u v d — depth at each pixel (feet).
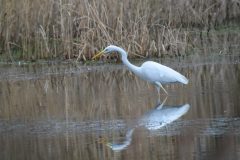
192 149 34.32
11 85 57.88
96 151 35.22
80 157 34.27
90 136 38.60
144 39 65.87
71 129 40.73
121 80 58.13
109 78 59.16
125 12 66.33
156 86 49.70
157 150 34.65
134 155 34.01
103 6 66.08
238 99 45.83
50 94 53.31
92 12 65.77
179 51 66.54
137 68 50.26
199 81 54.03
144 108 45.32
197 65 61.57
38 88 55.93
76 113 45.27
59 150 35.94
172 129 39.04
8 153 35.96
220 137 36.35
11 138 39.42
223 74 56.39
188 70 59.26
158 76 48.93
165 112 43.70
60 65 65.67
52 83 57.93
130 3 66.69
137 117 42.73
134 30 65.87
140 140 36.99
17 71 64.13
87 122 42.32
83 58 65.62
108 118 43.06
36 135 39.81
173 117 42.14
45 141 38.19
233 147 34.19
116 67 63.57
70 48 66.64
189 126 39.42
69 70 63.46
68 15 66.23
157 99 48.24
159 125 40.27
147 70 49.37
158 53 66.03
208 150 33.96
